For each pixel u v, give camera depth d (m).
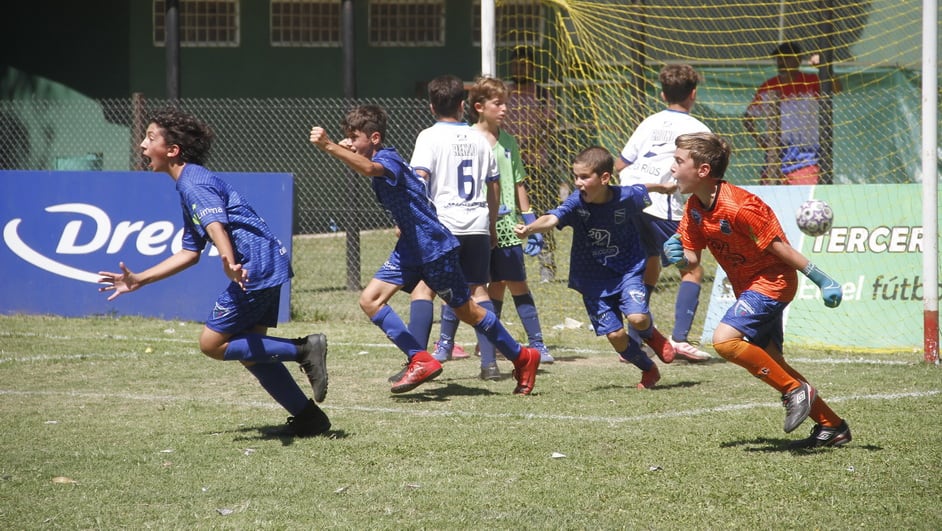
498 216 17.11
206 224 11.16
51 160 42.16
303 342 11.94
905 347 19.00
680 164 10.94
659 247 17.55
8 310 23.95
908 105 32.31
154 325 22.55
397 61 43.62
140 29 42.25
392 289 14.06
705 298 24.88
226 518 9.17
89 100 41.91
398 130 40.38
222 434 12.40
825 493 9.77
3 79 42.41
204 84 42.66
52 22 42.25
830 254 19.95
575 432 12.34
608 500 9.62
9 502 9.66
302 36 43.22
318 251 34.41
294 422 12.22
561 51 28.09
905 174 32.41
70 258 23.83
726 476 10.36
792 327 19.83
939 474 10.35
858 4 31.89
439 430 12.47
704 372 16.62
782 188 20.59
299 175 40.06
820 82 28.09
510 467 10.79
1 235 23.95
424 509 9.41
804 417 10.78
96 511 9.39
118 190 23.70
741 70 32.03
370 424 12.86
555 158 26.03
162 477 10.48
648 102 29.53
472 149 15.80
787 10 32.28
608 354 18.75
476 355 18.64
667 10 31.20
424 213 13.77
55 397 14.76
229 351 11.63
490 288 17.53
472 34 43.75
